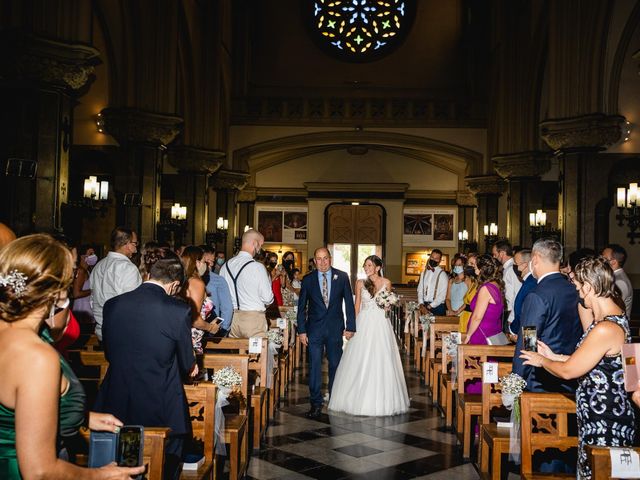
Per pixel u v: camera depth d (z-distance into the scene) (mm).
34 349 2168
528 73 20219
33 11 9891
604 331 3508
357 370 8180
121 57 15188
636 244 19688
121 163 15188
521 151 20328
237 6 26156
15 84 9742
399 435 7117
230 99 25812
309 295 8234
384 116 26000
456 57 27562
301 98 25984
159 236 18672
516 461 4879
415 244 30531
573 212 13703
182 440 3871
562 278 4902
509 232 20547
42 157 9820
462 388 6590
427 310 12375
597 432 3541
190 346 3873
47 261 2268
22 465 2100
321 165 30844
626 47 13648
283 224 30688
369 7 27703
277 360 8625
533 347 4293
